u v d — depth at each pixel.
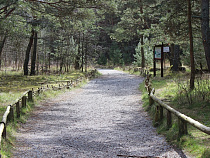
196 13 15.80
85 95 18.45
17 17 16.28
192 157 5.14
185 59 28.64
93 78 33.84
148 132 8.08
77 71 44.59
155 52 24.16
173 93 13.07
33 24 18.72
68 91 20.47
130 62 76.25
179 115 6.40
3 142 6.24
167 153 5.67
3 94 16.16
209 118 7.85
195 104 9.66
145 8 36.03
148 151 6.03
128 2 37.91
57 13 16.50
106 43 82.62
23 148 6.55
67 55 41.53
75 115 11.68
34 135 8.16
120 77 34.28
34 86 22.27
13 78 29.34
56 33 37.38
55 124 9.88
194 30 16.38
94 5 16.61
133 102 14.48
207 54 12.37
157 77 23.42
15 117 9.97
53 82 26.00
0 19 14.43
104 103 14.79
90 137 7.78
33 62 35.19
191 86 12.25
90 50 48.03
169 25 16.14
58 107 13.80
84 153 6.11
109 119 10.61
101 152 6.17
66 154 6.03
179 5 16.14
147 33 18.23
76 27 19.64
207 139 5.86
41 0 17.17
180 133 6.36
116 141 7.22
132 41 82.50
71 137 7.83
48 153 6.12
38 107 13.59
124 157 5.68
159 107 8.85
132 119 10.36
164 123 8.19
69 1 16.14
